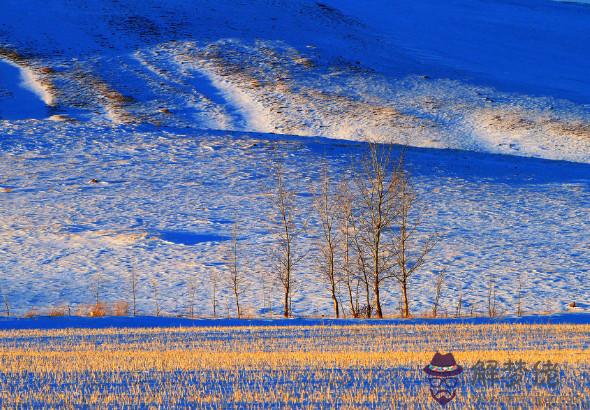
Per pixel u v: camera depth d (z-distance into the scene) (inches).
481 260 2495.1
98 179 3499.0
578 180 3779.5
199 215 2999.5
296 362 1045.2
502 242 2711.6
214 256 2529.5
